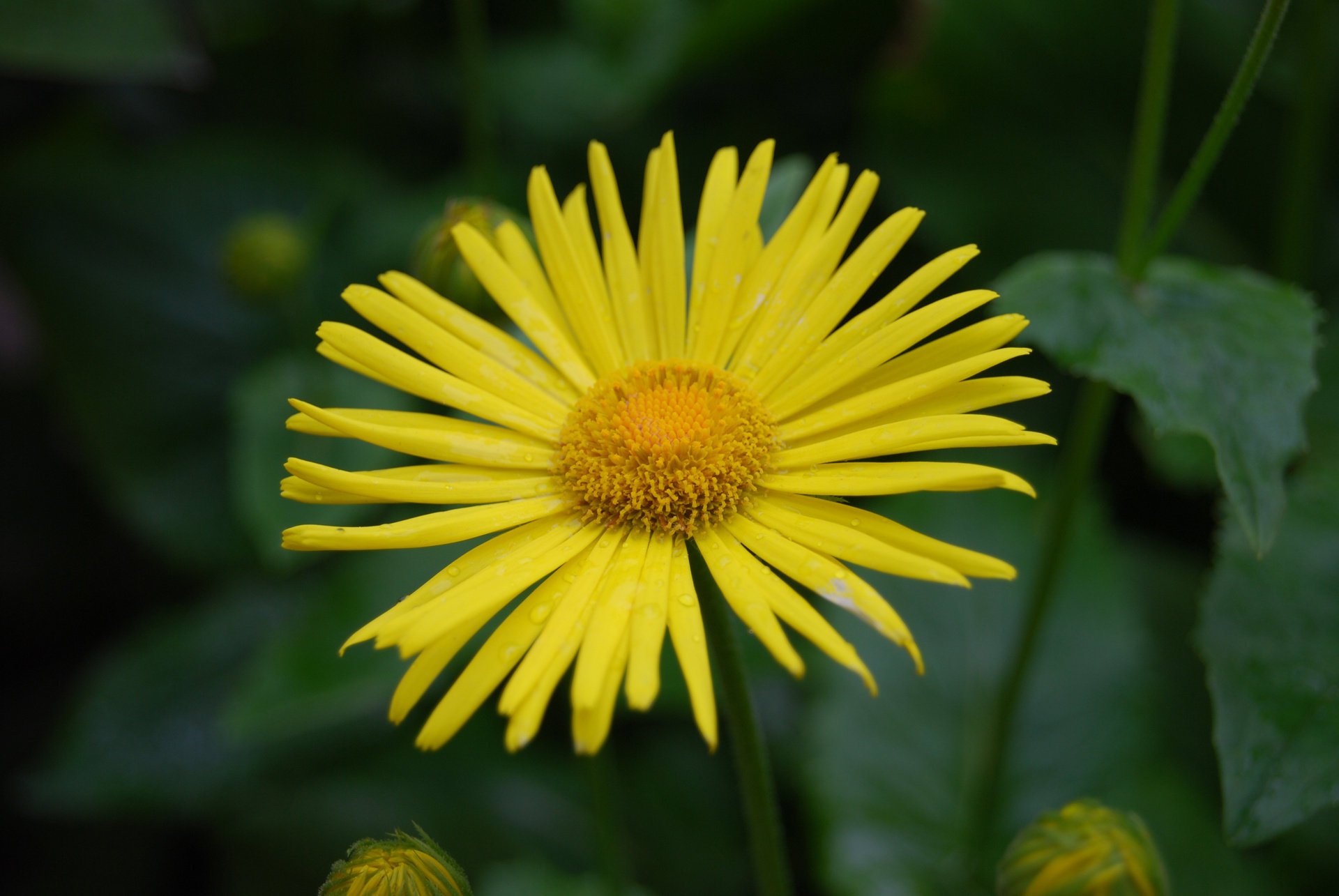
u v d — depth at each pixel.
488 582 0.29
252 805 0.39
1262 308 0.33
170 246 0.47
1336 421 0.37
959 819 0.36
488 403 0.31
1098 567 0.37
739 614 0.29
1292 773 0.32
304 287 0.40
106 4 0.40
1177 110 0.40
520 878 0.36
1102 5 0.39
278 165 0.47
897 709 0.37
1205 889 0.35
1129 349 0.33
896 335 0.30
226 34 0.42
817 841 0.36
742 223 0.32
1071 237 0.40
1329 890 0.34
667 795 0.38
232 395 0.46
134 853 0.41
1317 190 0.39
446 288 0.34
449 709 0.29
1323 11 0.36
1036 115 0.40
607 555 0.30
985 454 0.38
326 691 0.36
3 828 0.41
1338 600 0.33
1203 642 0.33
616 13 0.43
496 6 0.47
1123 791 0.36
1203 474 0.37
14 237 0.46
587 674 0.29
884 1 0.40
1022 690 0.35
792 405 0.31
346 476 0.30
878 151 0.41
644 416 0.31
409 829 0.38
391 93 0.45
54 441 0.47
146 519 0.45
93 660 0.43
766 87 0.43
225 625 0.42
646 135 0.42
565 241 0.32
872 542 0.29
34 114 0.48
